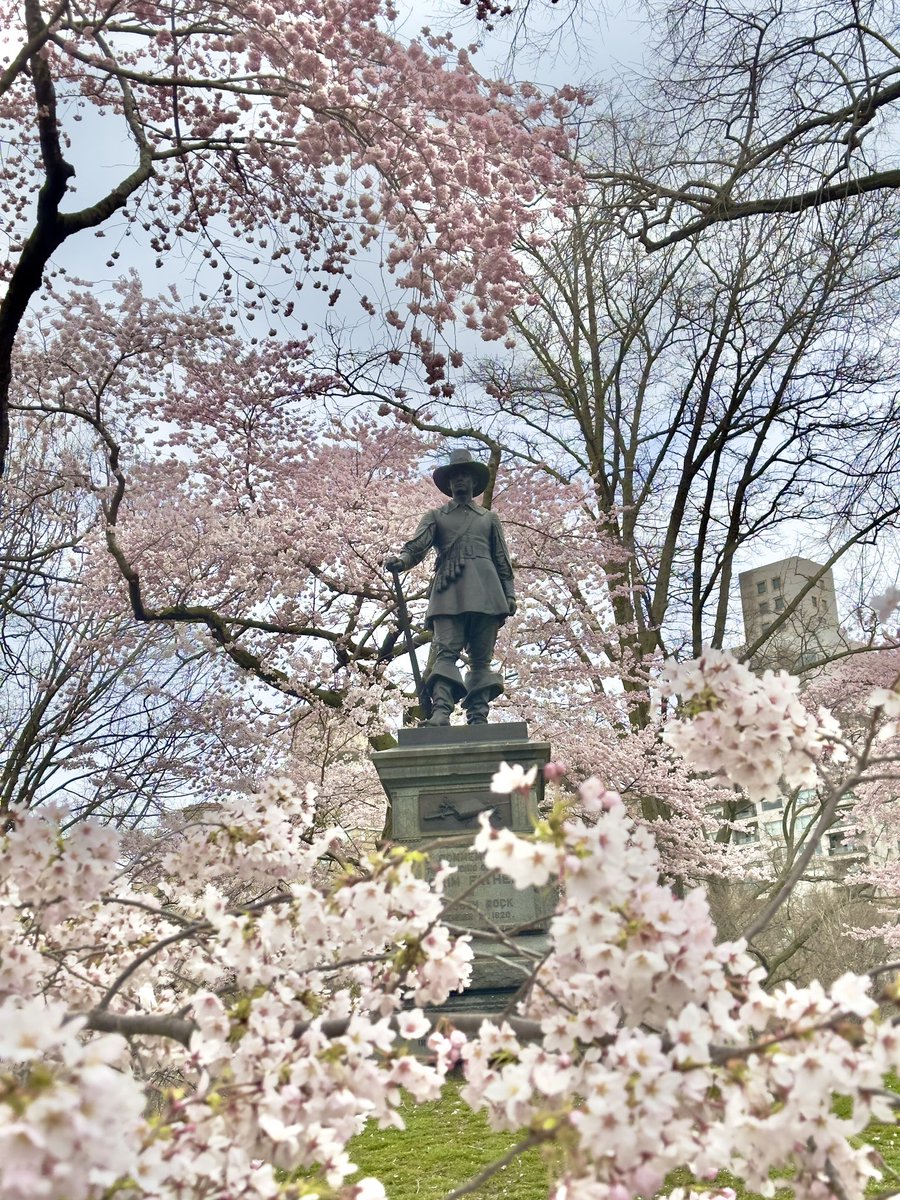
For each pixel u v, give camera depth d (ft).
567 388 57.88
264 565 39.91
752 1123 6.73
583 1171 6.36
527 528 47.42
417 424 46.78
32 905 10.80
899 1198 7.31
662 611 53.72
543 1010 8.98
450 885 27.27
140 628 39.91
